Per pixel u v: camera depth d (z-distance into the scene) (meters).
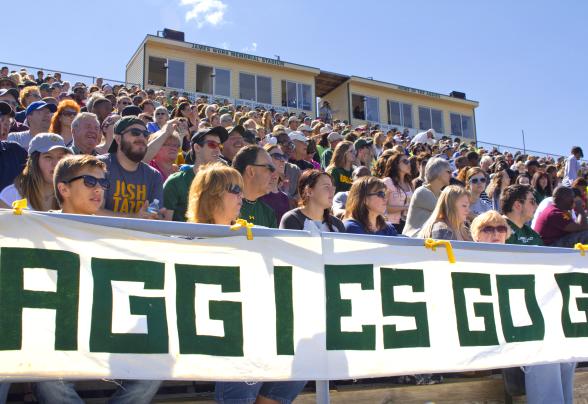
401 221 6.77
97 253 2.60
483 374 4.44
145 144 4.50
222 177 3.20
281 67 30.41
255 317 2.84
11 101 7.64
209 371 2.69
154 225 2.73
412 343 3.20
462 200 4.57
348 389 3.81
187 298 2.73
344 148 7.45
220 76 28.66
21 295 2.42
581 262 3.94
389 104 34.06
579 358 3.73
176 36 28.70
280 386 2.98
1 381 2.33
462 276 3.47
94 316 2.53
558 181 12.52
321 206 4.32
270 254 2.95
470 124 36.88
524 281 3.69
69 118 5.93
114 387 3.44
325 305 3.02
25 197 3.87
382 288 3.19
